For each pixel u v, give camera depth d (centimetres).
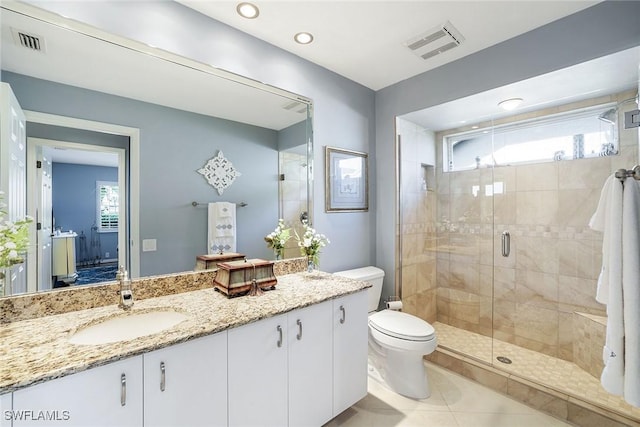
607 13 162
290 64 214
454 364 235
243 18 176
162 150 166
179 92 170
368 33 191
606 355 140
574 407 176
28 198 130
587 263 231
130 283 143
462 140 296
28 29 129
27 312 126
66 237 138
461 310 299
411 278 287
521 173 263
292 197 220
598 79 193
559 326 243
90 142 145
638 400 127
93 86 145
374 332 210
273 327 138
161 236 165
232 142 191
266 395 136
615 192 138
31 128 131
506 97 223
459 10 169
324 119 238
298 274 213
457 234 301
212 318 127
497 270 277
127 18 147
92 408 94
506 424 175
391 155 270
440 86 236
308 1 161
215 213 185
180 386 111
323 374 160
